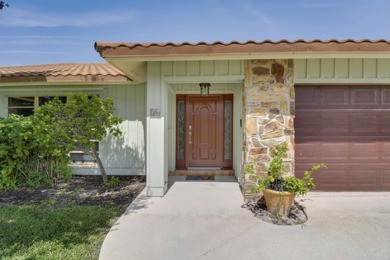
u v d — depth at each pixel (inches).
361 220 148.8
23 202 181.0
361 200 184.2
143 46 160.7
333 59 190.2
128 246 119.3
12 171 220.1
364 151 204.8
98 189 216.4
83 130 211.9
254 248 118.1
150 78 189.8
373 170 204.8
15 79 246.8
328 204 175.6
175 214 158.6
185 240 125.6
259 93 182.2
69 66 340.2
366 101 203.8
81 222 144.2
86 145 218.4
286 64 182.4
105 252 113.7
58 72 266.8
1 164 215.8
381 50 157.0
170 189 215.2
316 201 181.8
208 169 280.8
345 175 205.2
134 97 274.2
